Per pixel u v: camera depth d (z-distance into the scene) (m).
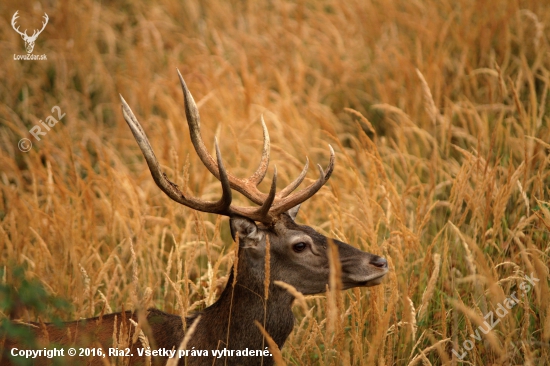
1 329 12.27
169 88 26.94
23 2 32.03
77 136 26.06
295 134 21.61
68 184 23.08
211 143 23.77
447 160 20.80
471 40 26.00
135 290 12.76
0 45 29.86
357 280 13.77
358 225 16.09
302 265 13.85
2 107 26.53
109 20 33.72
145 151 13.37
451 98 24.97
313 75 28.97
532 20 25.98
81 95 29.14
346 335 15.55
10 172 23.27
